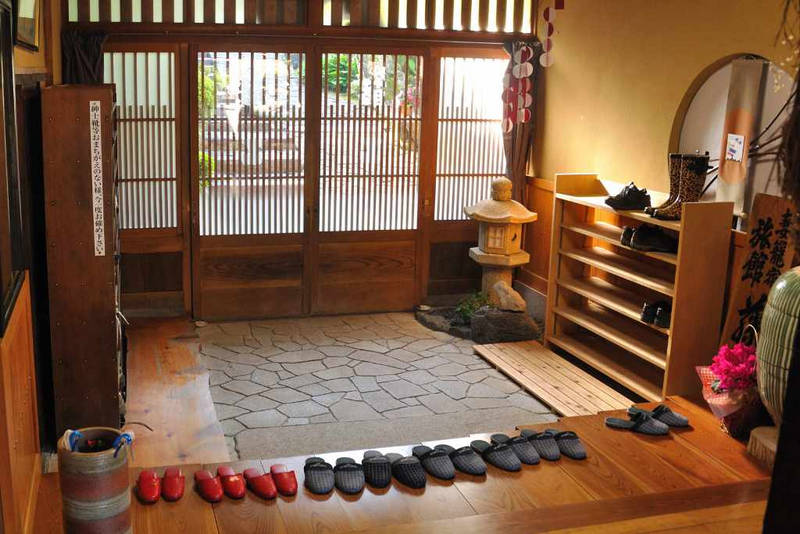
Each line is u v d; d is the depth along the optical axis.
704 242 4.69
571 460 3.83
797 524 0.92
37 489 3.25
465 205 7.27
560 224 5.99
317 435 4.71
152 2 6.15
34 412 3.37
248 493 3.36
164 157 6.45
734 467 3.82
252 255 6.79
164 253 6.59
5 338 2.52
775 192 4.50
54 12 5.21
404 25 6.71
